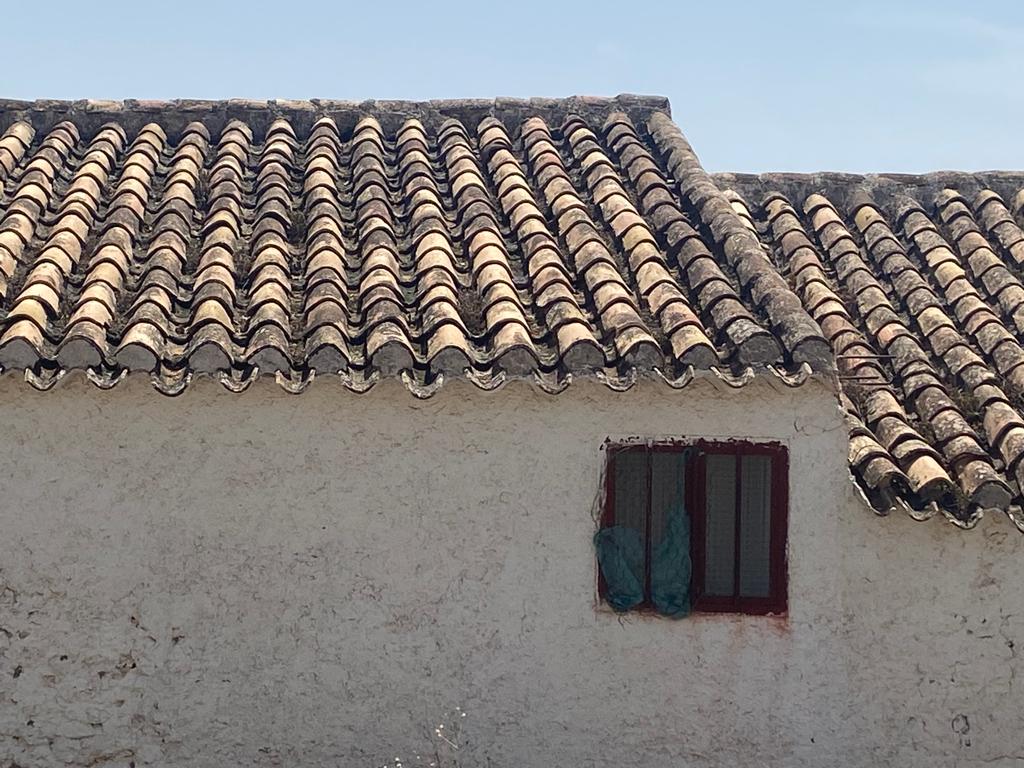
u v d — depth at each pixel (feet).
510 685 26.30
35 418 25.67
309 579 26.17
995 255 34.81
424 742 26.25
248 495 26.07
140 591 25.96
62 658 25.86
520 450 26.22
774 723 26.40
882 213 37.22
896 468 26.37
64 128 35.47
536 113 37.24
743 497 26.48
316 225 30.78
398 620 26.25
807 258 33.94
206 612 26.05
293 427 26.04
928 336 31.32
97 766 25.91
